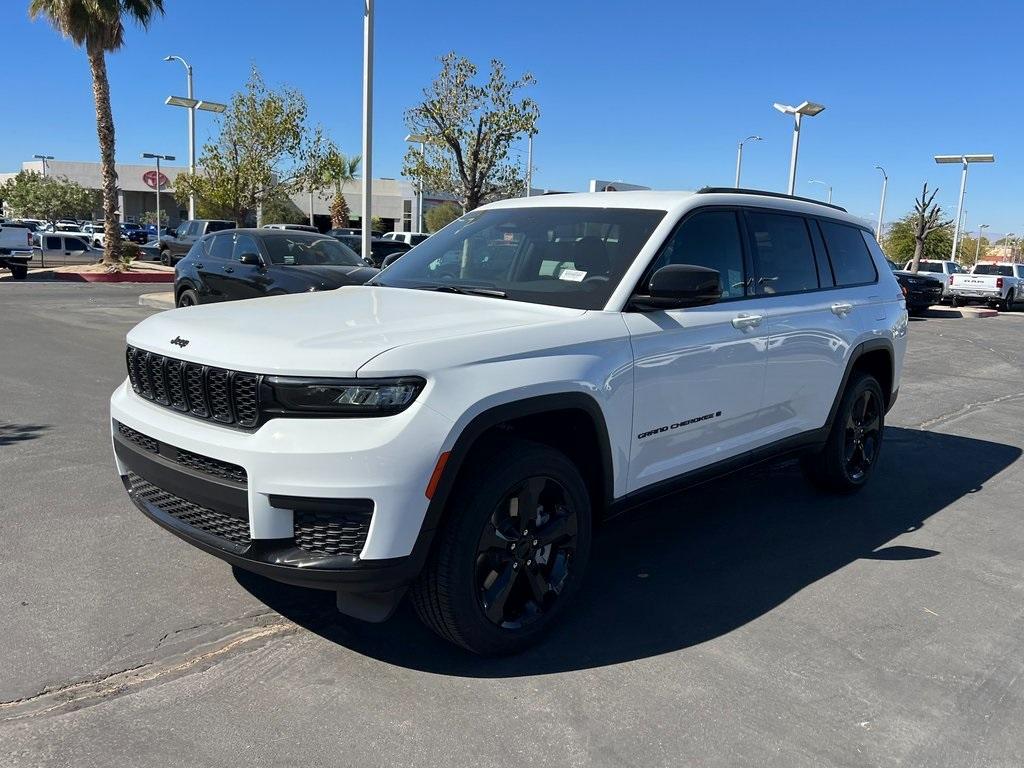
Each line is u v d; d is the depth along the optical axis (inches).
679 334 150.1
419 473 109.8
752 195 182.7
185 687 117.3
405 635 135.0
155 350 128.3
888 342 218.5
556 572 135.1
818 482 217.2
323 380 109.0
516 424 129.3
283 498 109.3
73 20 959.0
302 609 142.0
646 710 115.9
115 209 1095.6
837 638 139.9
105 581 149.8
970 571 171.3
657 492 152.5
